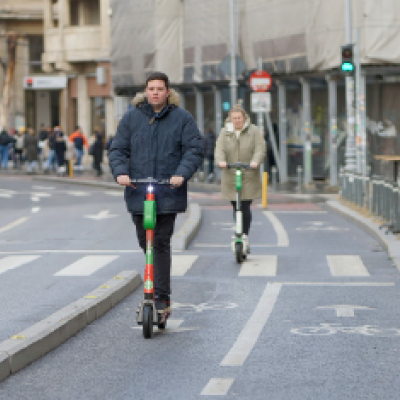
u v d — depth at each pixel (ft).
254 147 62.34
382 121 138.92
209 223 95.96
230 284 53.21
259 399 28.22
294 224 94.17
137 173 38.34
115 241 79.00
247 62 164.55
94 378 31.35
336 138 146.51
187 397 28.63
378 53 132.36
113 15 220.64
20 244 77.00
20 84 302.86
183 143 38.24
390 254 65.46
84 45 257.14
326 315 42.86
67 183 178.40
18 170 223.10
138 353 35.19
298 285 52.60
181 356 34.53
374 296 48.19
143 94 38.75
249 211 64.03
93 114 263.49
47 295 47.39
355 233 84.79
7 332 37.09
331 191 140.46
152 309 37.96
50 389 30.01
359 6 132.98
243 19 164.96
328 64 140.15
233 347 35.94
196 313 43.91
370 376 31.04
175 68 192.24
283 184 157.69
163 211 37.99
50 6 267.39
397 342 36.65
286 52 151.12
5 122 290.15
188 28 186.50
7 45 301.63
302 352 34.91
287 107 160.97
